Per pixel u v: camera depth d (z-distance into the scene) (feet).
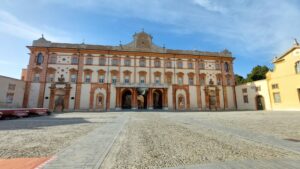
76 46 136.56
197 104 143.43
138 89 133.39
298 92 103.45
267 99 122.93
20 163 16.66
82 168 15.48
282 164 16.17
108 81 134.10
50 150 21.24
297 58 107.76
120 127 40.09
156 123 48.08
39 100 122.52
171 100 139.44
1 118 60.08
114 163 16.84
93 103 128.67
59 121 54.19
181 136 29.68
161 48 148.97
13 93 110.52
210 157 18.40
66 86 126.62
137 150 21.30
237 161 17.08
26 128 39.09
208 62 153.99
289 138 27.30
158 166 15.96
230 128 38.14
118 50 139.13
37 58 128.88
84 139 27.14
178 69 147.23
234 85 154.40
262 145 23.27
